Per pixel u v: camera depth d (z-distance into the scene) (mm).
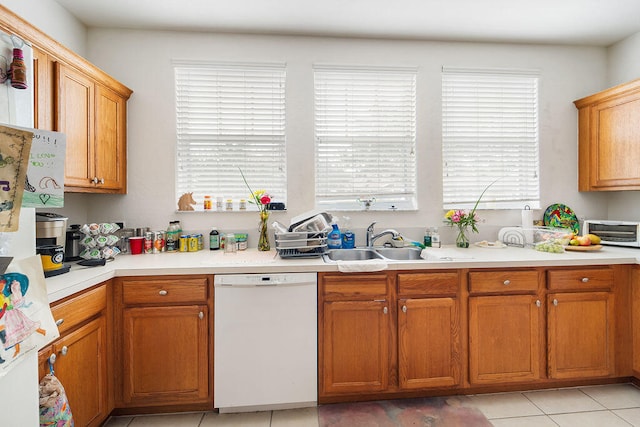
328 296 1807
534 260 1913
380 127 2547
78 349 1447
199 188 2438
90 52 2314
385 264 1821
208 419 1737
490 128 2631
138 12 2148
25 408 809
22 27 1399
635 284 1980
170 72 2371
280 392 1777
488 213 2631
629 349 2004
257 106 2453
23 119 840
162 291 1724
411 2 2084
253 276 1760
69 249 1879
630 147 2232
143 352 1717
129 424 1690
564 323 1945
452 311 1873
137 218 2352
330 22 2297
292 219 2414
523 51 2629
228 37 2416
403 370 1843
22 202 773
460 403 1869
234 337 1753
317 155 2512
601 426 1670
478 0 2070
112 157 2133
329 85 2506
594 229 2420
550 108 2643
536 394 1955
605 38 2551
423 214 2561
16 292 759
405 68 2518
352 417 1751
